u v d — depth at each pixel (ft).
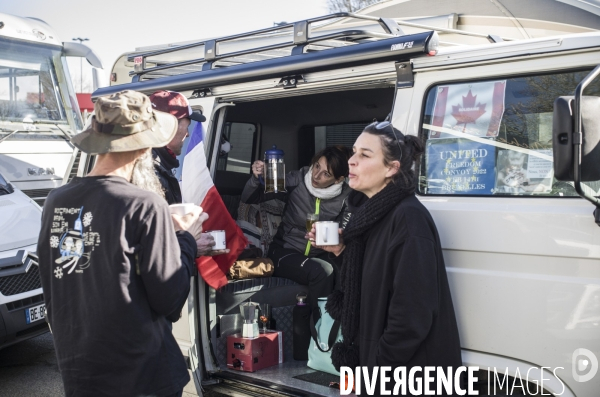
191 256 8.59
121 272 7.63
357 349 9.77
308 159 18.16
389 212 9.23
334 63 10.78
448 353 8.82
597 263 8.54
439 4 17.88
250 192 15.08
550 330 8.84
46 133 33.17
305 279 14.10
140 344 7.79
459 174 9.82
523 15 16.39
